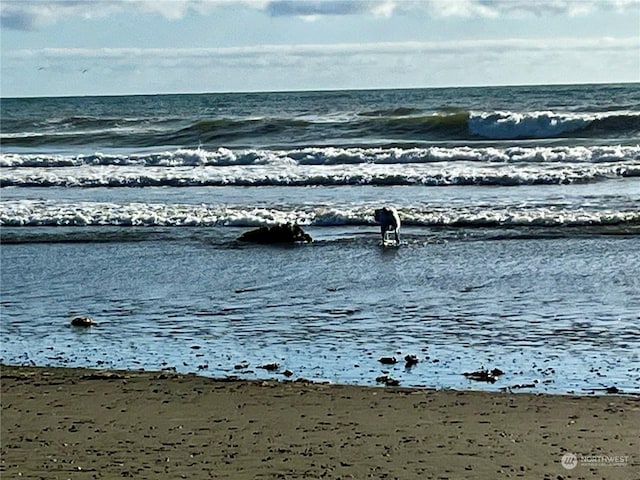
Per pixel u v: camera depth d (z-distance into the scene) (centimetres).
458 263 1562
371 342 1105
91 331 1205
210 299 1367
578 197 2180
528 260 1567
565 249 1647
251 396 893
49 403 886
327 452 722
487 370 973
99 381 962
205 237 1902
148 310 1311
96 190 2612
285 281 1476
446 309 1260
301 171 2775
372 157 2991
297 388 918
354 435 764
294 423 803
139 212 2156
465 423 791
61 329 1220
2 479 684
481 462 691
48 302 1384
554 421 791
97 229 2033
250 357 1056
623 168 2538
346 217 2008
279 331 1171
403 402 862
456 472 671
